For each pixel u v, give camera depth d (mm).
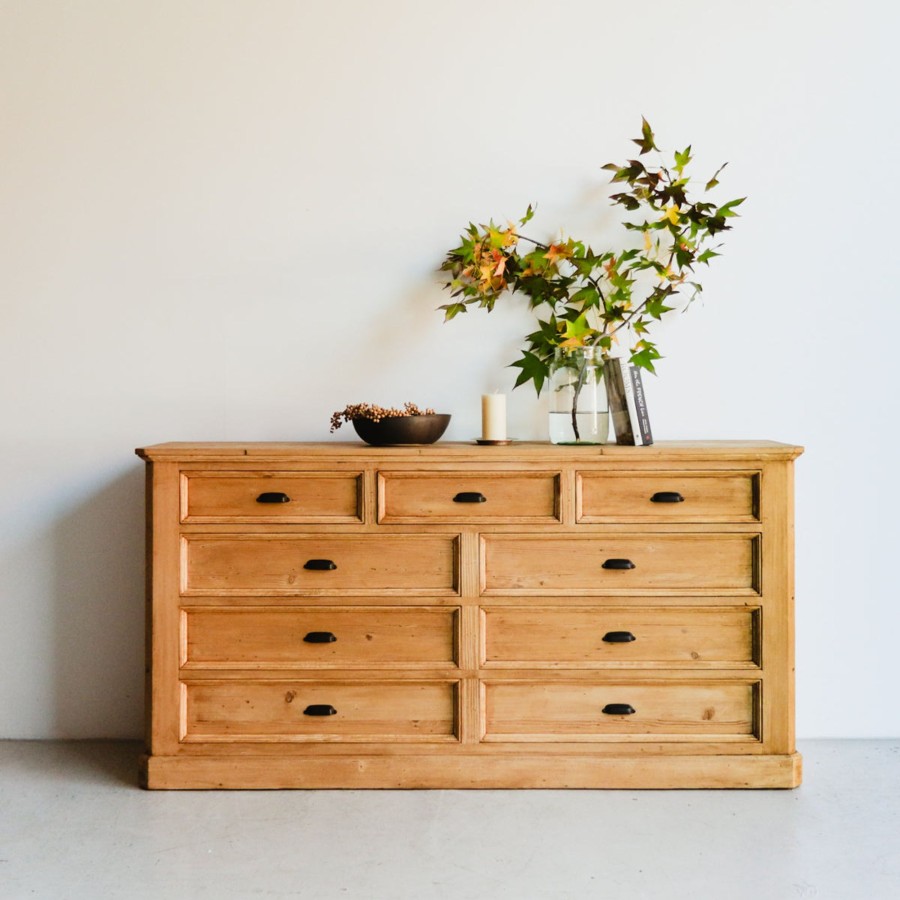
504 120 2766
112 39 2773
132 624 2803
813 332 2768
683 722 2416
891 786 2430
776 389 2768
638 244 2770
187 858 2055
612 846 2100
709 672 2400
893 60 2750
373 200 2779
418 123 2770
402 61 2766
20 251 2785
